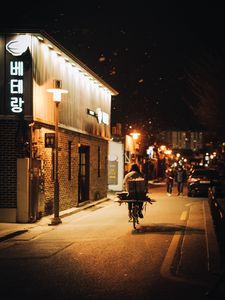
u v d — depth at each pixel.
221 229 9.24
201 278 8.29
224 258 8.85
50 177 19.14
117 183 37.19
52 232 14.65
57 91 16.81
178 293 7.29
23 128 16.55
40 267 9.36
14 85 16.48
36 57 16.91
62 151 20.92
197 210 21.36
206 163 97.69
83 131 24.22
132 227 15.39
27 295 7.25
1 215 16.64
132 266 9.29
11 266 9.52
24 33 16.42
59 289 7.58
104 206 25.02
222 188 30.33
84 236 13.56
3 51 16.56
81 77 24.08
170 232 14.02
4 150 16.67
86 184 26.28
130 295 7.16
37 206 17.16
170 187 32.78
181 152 125.81
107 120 31.05
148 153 55.66
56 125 16.97
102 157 30.05
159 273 8.67
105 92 30.80
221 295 7.17
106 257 10.25
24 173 16.53
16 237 13.66
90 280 8.17
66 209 21.45
